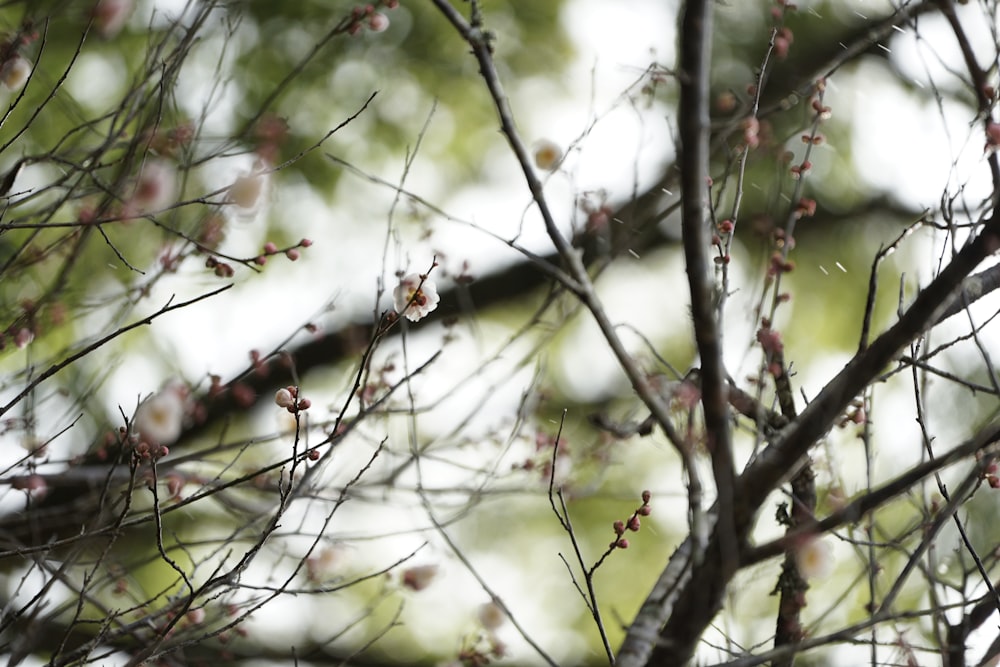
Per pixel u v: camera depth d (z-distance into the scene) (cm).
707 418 322
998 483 377
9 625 383
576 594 820
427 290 402
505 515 819
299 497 416
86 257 567
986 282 392
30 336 449
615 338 330
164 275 476
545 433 590
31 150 629
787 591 394
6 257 527
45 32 381
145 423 371
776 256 413
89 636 491
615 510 820
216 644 512
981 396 696
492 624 515
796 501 385
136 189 391
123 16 396
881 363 323
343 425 498
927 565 454
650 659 327
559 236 340
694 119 317
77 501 495
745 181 713
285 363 551
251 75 762
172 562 344
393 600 750
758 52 829
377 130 819
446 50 830
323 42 455
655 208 614
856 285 873
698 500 327
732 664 330
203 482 519
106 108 674
